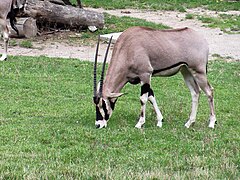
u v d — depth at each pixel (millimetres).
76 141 9633
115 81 10711
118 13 26953
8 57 17141
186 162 8492
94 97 10492
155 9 28797
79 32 21531
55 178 7551
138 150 9250
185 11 28500
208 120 11500
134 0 30906
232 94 14180
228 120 11523
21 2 20344
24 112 11727
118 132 10203
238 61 18656
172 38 10766
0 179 7512
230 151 9141
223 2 31359
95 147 9297
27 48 19062
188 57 10750
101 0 29969
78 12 21438
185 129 10648
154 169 8047
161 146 9445
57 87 14148
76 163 8422
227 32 23562
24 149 9055
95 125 10578
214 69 17047
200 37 10930
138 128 10578
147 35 10719
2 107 12055
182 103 12984
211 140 9812
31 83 14359
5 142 9445
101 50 19297
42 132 10070
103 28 22156
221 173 7922
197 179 7633
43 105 12422
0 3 16656
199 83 10875
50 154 8812
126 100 13258
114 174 7727
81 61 17125
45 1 20812
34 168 7945
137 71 10703
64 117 11398
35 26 20625
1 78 14711
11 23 17266
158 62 10703
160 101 13109
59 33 21234
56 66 16344
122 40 10859
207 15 27266
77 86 14328
